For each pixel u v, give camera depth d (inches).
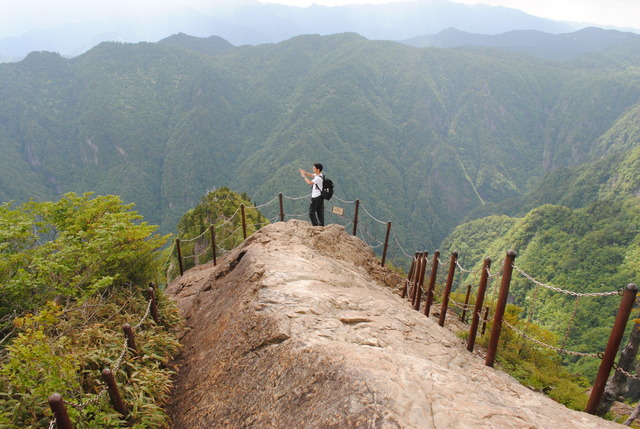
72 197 336.2
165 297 308.5
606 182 6560.0
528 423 127.3
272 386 161.9
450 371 165.3
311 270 273.3
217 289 325.1
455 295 576.4
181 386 204.4
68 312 257.0
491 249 5438.0
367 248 457.7
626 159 6348.4
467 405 131.3
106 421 158.9
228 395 173.3
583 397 343.3
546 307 3316.9
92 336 215.6
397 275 450.6
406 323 217.2
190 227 1560.0
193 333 266.5
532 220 4790.8
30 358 162.9
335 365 153.6
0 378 168.7
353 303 227.1
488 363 200.5
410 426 116.3
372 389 134.2
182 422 176.1
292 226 410.3
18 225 289.7
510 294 4040.4
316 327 191.9
